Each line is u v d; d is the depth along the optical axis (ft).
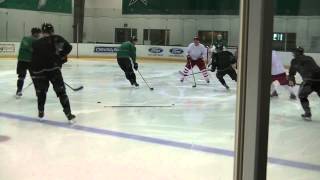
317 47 47.14
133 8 126.21
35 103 39.34
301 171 13.87
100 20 130.41
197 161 20.45
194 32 116.26
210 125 30.12
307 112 29.17
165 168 19.21
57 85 29.43
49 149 22.56
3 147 22.86
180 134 26.96
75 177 17.71
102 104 39.73
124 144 23.97
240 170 6.80
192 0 116.26
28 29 120.16
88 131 27.50
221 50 51.42
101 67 84.23
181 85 57.36
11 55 103.96
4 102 39.83
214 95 47.42
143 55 110.01
